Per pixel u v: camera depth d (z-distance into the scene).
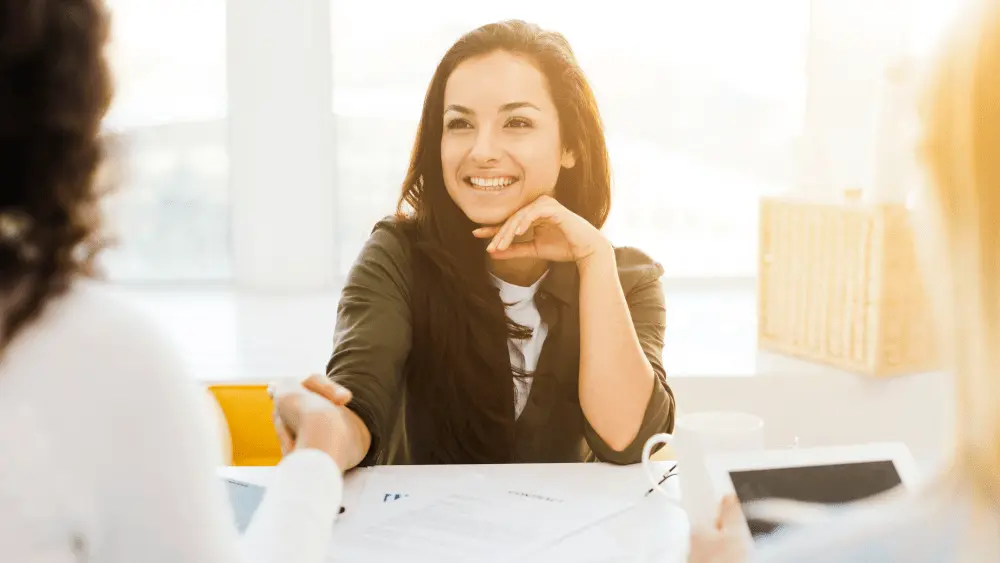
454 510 0.97
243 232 3.29
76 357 0.49
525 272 1.37
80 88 0.48
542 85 1.38
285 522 0.74
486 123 1.38
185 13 3.15
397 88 3.23
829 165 3.19
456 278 1.35
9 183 0.48
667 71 3.27
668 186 3.38
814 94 3.17
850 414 2.09
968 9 0.36
